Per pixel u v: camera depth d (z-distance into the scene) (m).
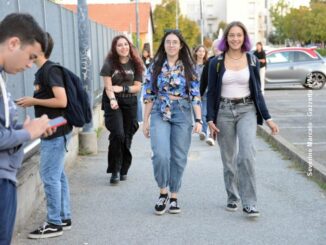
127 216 5.51
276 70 20.50
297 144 9.14
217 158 8.39
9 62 2.63
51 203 4.86
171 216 5.49
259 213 5.45
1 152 2.72
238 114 5.34
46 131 2.90
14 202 2.81
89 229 5.11
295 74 20.56
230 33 5.20
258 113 5.36
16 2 5.73
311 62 20.70
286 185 6.62
